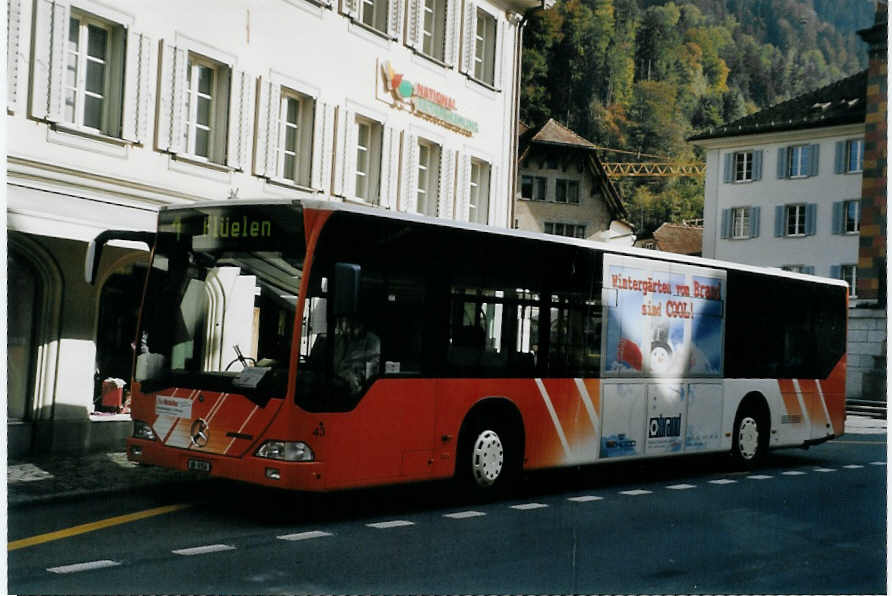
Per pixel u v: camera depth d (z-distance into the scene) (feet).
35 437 47.32
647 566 28.68
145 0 52.11
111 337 52.03
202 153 57.77
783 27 365.81
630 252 45.32
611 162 307.78
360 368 34.09
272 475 32.48
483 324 38.47
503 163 86.53
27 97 45.98
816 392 56.95
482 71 85.20
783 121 175.52
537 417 40.55
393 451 35.04
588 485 45.57
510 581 26.23
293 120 64.95
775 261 176.76
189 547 29.01
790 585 27.02
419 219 36.27
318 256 33.19
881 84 138.10
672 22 331.16
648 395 46.03
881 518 38.24
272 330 33.30
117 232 36.81
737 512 38.78
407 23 73.82
